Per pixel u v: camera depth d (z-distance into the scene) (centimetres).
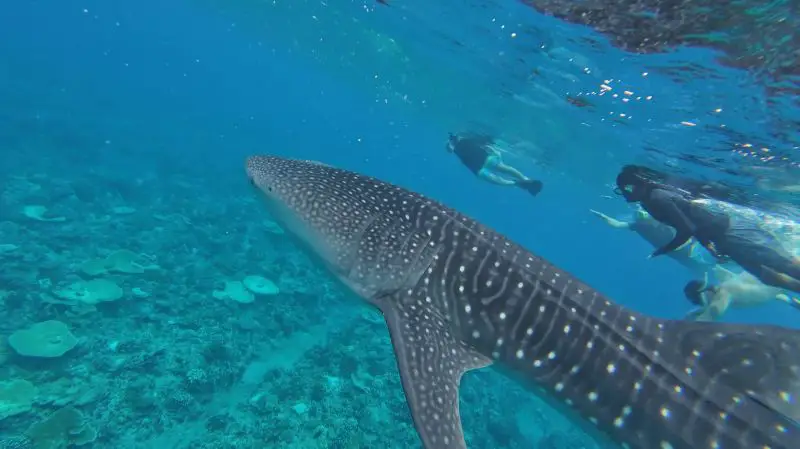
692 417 169
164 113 2405
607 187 1185
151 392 385
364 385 479
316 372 475
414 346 181
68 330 404
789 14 296
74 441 319
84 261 538
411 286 201
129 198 878
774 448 160
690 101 491
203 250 686
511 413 607
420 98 1440
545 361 188
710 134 530
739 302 509
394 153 6612
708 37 362
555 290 195
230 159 1692
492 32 639
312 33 1534
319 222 212
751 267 365
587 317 188
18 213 648
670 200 365
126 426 352
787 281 353
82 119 1524
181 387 402
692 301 512
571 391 187
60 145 1127
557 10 451
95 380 376
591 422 188
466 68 884
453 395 175
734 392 169
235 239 765
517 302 192
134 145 1380
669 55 422
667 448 171
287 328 545
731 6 312
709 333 182
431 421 160
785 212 576
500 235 214
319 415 415
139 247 646
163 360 422
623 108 614
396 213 215
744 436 162
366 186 226
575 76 611
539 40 567
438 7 663
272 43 2244
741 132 489
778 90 390
